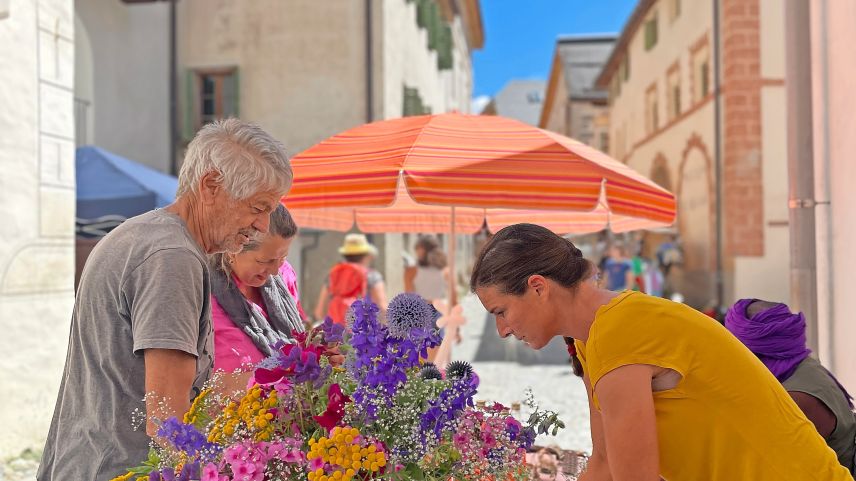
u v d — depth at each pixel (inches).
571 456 104.3
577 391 330.3
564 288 62.5
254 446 54.6
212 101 507.5
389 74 502.6
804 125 146.1
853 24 134.0
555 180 117.3
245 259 91.7
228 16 496.7
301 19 492.4
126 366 68.5
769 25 571.5
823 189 144.7
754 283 570.3
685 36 701.9
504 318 63.4
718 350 60.4
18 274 216.8
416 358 57.6
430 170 115.0
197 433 55.8
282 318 101.1
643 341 58.9
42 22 226.1
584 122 1438.2
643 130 889.5
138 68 497.4
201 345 71.4
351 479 53.7
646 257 878.4
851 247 135.7
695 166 677.3
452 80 982.4
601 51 1526.8
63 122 235.0
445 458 57.1
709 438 60.4
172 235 69.5
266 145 72.3
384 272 471.8
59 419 72.3
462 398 58.3
